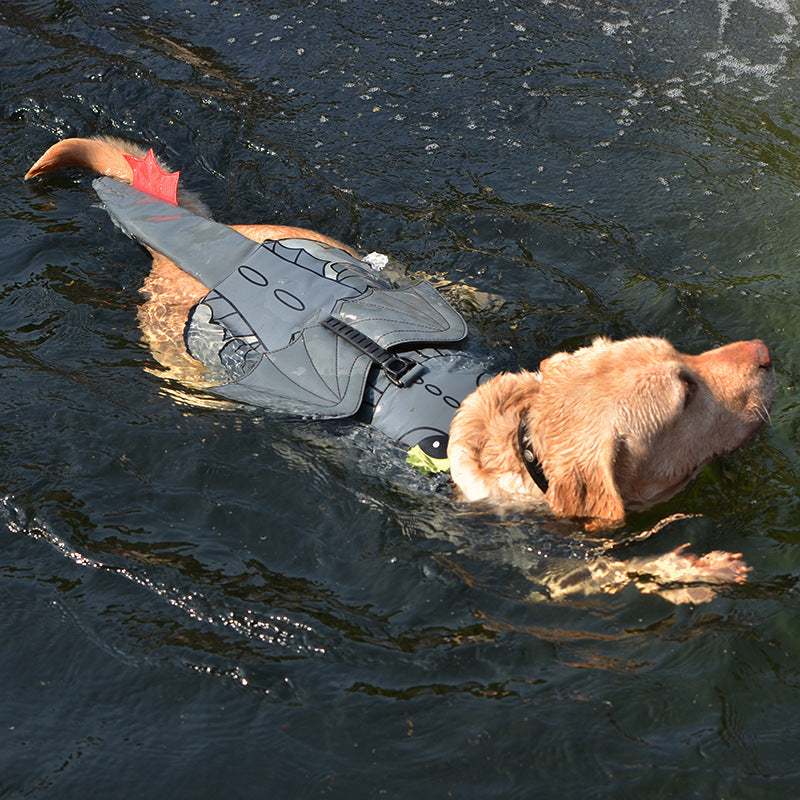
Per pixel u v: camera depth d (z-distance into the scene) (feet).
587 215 26.66
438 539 16.97
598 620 15.52
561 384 16.63
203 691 14.15
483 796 12.55
